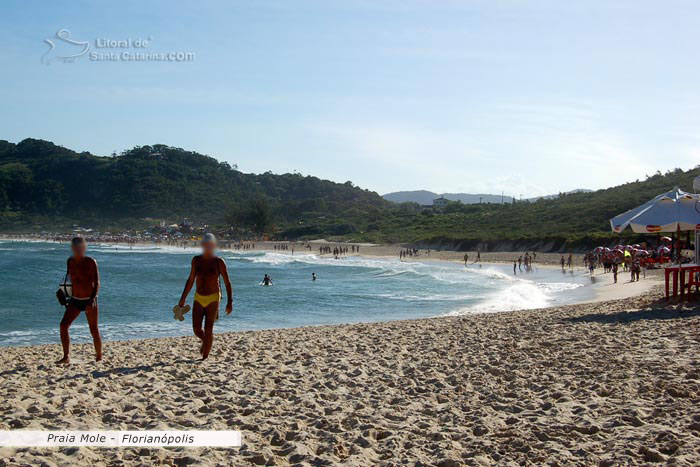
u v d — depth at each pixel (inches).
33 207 7421.3
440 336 454.0
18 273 1886.1
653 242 2349.9
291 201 7386.8
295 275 1913.1
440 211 5438.0
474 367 317.4
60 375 298.8
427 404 241.4
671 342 352.8
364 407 240.5
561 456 170.4
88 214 7362.2
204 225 6884.8
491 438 192.4
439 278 1733.5
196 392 261.4
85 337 697.6
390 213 5851.4
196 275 338.0
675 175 3678.6
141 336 697.6
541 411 220.8
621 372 277.4
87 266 333.1
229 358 355.3
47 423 203.9
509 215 4116.6
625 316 510.3
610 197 3641.7
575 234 2901.1
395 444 187.3
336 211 7052.2
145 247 5022.1
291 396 257.1
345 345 418.6
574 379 272.2
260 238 5546.3
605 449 175.5
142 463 166.2
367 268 2293.3
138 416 216.8
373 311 952.3
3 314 917.8
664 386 244.7
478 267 2315.5
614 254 1830.7
